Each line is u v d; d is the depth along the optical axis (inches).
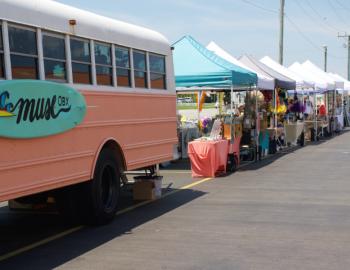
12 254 267.0
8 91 235.1
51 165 272.1
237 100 823.1
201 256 256.1
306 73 1146.0
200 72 594.6
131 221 338.6
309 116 1063.0
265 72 767.1
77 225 329.4
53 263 249.6
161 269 236.7
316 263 242.2
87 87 306.5
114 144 340.2
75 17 301.1
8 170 239.9
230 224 323.6
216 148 536.4
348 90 1477.6
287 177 530.3
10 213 375.9
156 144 395.9
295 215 347.6
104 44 330.0
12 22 249.9
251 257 253.0
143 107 375.6
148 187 412.2
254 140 674.2
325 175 542.0
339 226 315.0
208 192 446.3
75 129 293.4
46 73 273.6
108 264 246.1
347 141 1019.9
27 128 249.0
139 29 383.2
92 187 314.3
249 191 447.2
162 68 413.7
